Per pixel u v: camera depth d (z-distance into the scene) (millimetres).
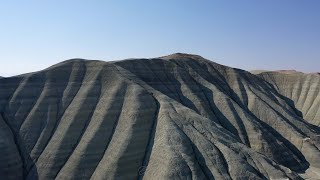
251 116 111250
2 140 86250
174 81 112750
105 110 90438
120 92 94062
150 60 114875
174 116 87938
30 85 99188
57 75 100812
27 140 89375
